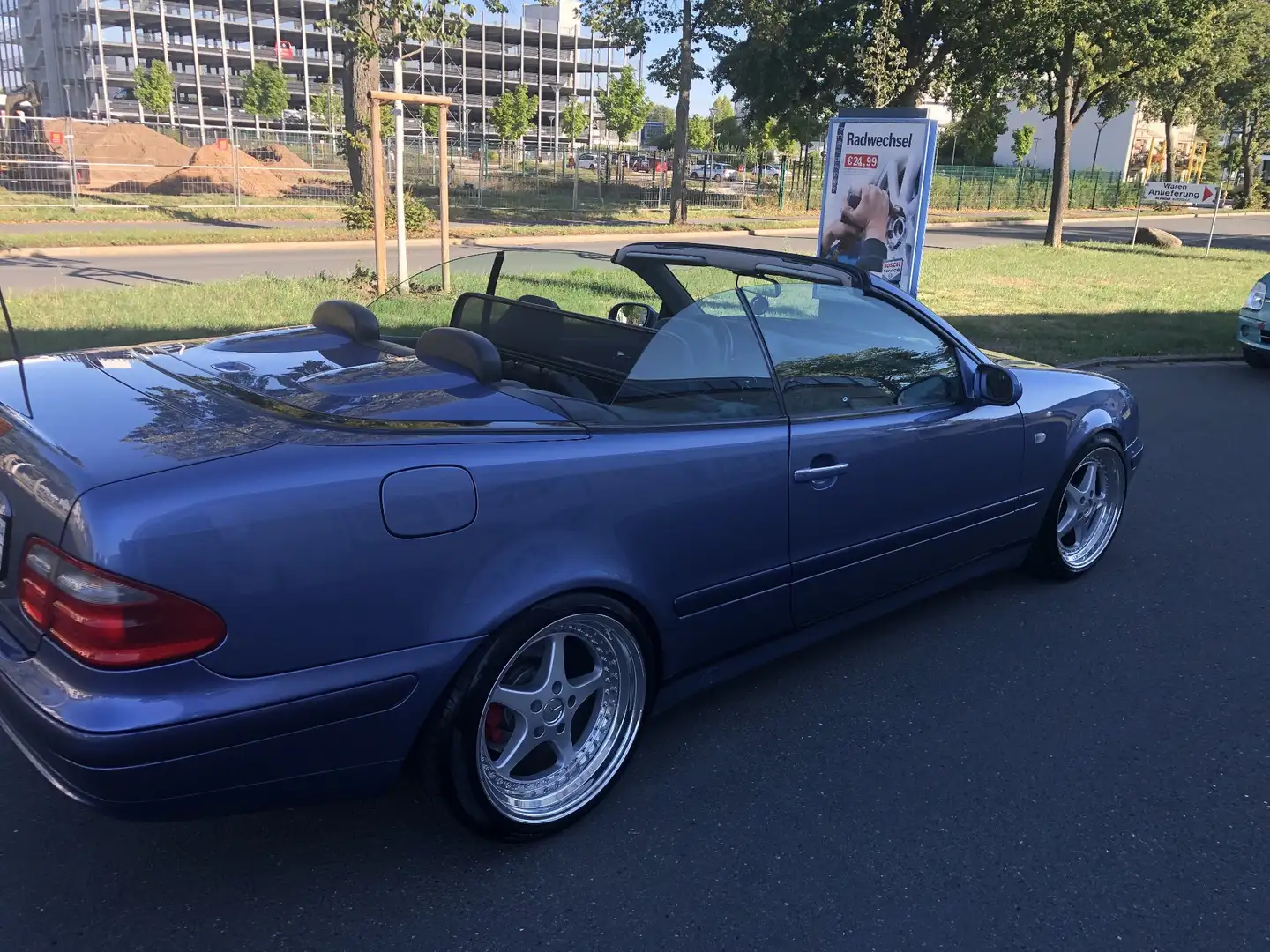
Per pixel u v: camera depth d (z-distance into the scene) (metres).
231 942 2.27
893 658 3.87
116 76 80.19
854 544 3.41
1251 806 2.97
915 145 11.01
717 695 3.54
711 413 3.00
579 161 45.72
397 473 2.26
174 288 11.54
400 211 11.45
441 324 3.85
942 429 3.66
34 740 2.04
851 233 11.77
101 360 2.94
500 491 2.40
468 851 2.63
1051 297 15.28
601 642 2.76
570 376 3.38
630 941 2.33
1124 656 3.93
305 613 2.14
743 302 3.14
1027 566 4.63
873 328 3.52
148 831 2.66
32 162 24.86
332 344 3.08
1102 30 22.28
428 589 2.30
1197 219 43.88
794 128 28.09
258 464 2.14
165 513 1.99
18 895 2.39
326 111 59.19
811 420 3.23
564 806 2.72
